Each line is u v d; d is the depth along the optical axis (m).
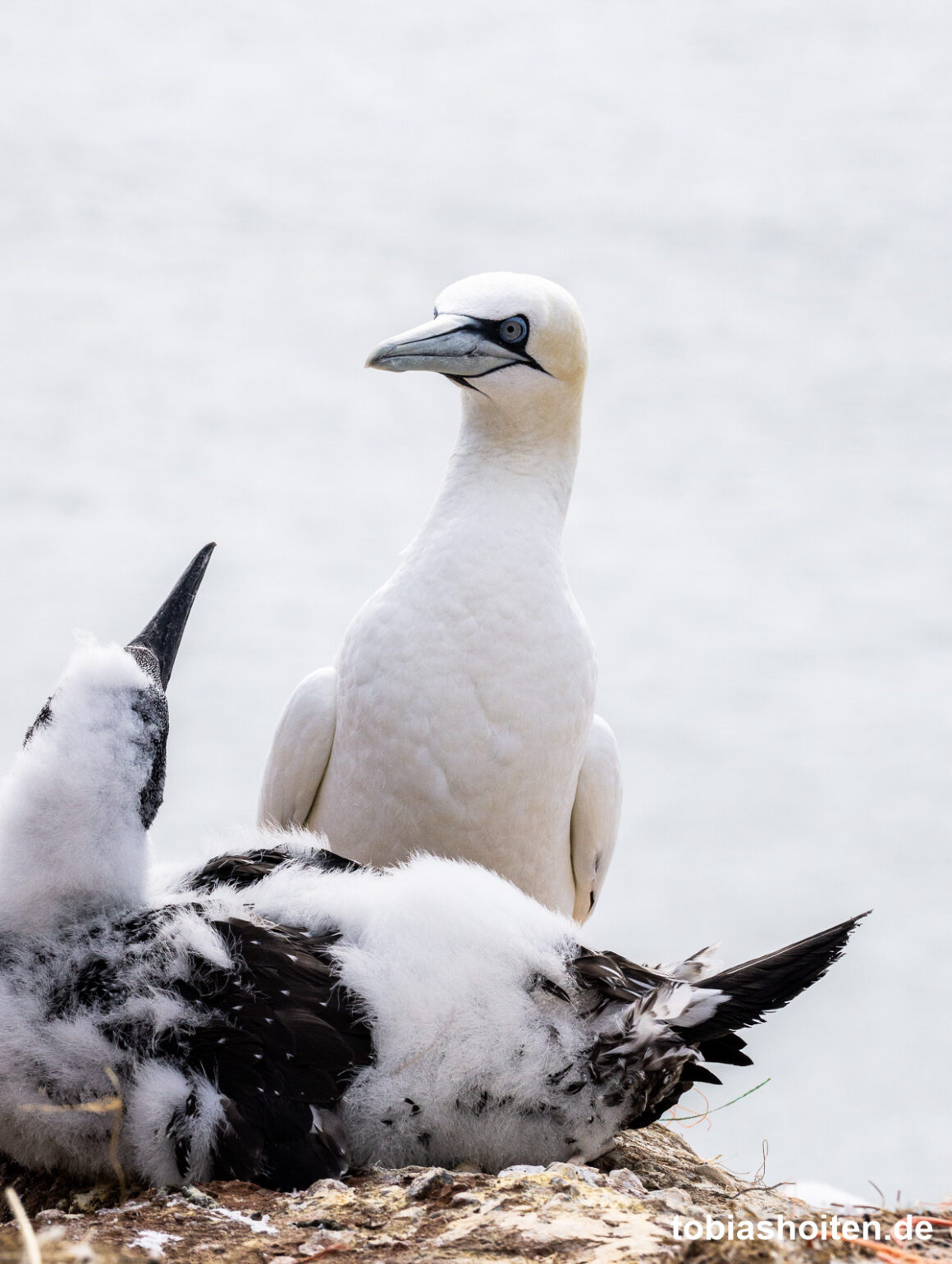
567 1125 10.59
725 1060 11.37
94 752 10.84
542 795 13.80
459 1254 8.56
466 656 13.45
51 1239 8.19
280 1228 9.02
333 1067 10.06
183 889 11.70
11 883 10.81
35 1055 10.20
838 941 10.77
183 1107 9.95
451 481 14.30
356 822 13.94
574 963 10.77
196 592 12.65
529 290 13.95
